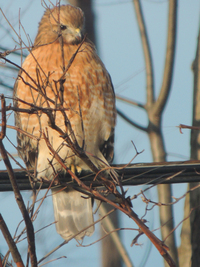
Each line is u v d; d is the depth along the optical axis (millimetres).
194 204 9477
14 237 6414
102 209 11188
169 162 7766
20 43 6637
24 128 9836
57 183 6734
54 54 9844
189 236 9844
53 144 9688
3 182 7574
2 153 5715
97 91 10062
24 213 5941
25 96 9602
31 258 6012
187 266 9695
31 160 10070
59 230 9844
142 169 7785
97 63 10172
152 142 11625
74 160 9711
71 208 9914
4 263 6281
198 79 10125
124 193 6391
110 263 11602
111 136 10523
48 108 5859
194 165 7742
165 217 10539
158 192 10766
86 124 10000
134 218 6180
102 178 6527
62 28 10289
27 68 9688
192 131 9938
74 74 9805
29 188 7602
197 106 10000
